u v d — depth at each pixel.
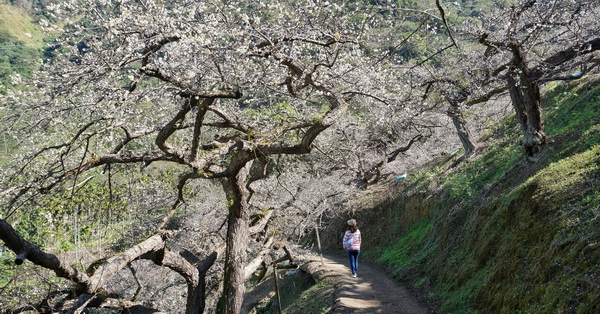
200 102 7.55
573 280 5.63
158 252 8.78
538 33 10.78
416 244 16.38
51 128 8.84
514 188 10.66
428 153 27.86
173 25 7.11
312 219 18.39
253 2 8.96
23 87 8.36
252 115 13.37
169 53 7.71
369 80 9.77
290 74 9.41
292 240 18.94
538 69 11.45
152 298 12.91
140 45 7.17
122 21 7.20
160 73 7.29
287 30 8.83
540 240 7.36
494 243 9.45
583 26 10.66
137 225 13.41
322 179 21.23
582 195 7.22
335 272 15.27
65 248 12.55
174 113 10.47
